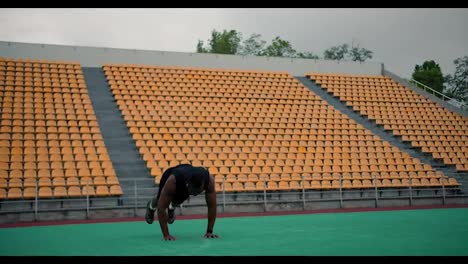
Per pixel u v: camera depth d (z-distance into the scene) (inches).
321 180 824.3
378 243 338.0
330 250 305.7
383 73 1429.6
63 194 642.8
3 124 829.8
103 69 1136.2
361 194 829.8
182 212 652.1
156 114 977.5
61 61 1115.9
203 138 915.4
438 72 2158.0
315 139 981.8
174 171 339.9
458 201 823.1
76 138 820.0
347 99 1224.8
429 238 364.2
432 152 1013.8
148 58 1203.2
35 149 767.1
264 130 991.0
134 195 706.8
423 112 1223.5
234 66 1283.2
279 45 2551.7
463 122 1194.0
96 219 594.6
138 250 310.2
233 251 303.6
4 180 650.8
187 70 1207.6
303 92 1220.5
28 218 580.4
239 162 844.6
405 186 845.2
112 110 978.1
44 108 914.1
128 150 836.0
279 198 789.9
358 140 1008.9
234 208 682.8
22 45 1096.8
